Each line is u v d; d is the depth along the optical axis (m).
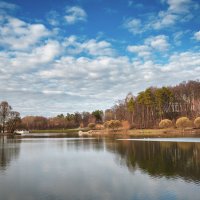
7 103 153.50
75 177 30.86
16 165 39.75
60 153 54.16
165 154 49.00
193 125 122.69
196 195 23.17
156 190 24.88
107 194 23.86
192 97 164.00
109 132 144.00
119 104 187.50
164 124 128.50
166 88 156.00
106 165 38.69
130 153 52.00
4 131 152.75
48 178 30.52
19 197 23.28
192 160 41.38
